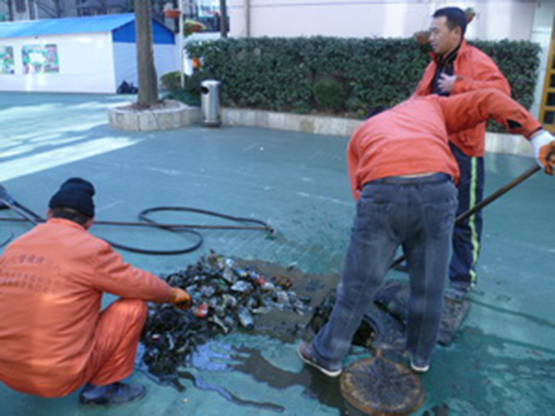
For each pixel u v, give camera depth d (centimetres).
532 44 685
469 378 234
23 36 1661
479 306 300
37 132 823
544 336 270
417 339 228
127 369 210
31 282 174
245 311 276
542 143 199
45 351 174
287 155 692
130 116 842
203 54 943
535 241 402
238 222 433
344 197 512
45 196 480
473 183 283
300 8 899
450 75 282
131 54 1648
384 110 235
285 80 883
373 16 843
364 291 209
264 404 213
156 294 204
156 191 513
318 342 231
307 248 381
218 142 767
